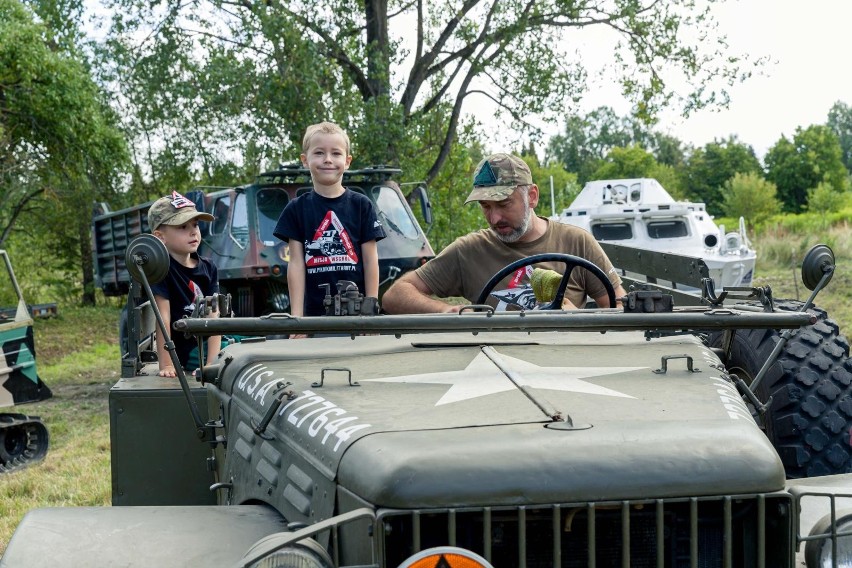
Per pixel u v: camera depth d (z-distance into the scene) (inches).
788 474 182.7
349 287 131.0
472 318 125.0
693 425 100.1
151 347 221.6
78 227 1165.1
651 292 128.8
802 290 690.8
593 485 92.7
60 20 854.5
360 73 761.6
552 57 787.4
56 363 729.0
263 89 692.7
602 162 3326.8
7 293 1196.5
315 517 104.0
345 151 205.6
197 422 138.7
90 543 104.8
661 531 93.8
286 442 114.2
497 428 99.4
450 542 91.2
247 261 433.1
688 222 644.7
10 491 303.9
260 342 150.3
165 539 106.0
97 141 805.2
